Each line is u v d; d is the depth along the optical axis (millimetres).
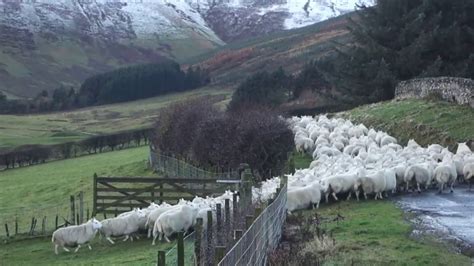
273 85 88000
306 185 25328
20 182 55750
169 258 16469
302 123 49562
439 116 41938
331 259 15938
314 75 88062
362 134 42281
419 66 61750
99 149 74312
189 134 44531
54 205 41344
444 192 28234
